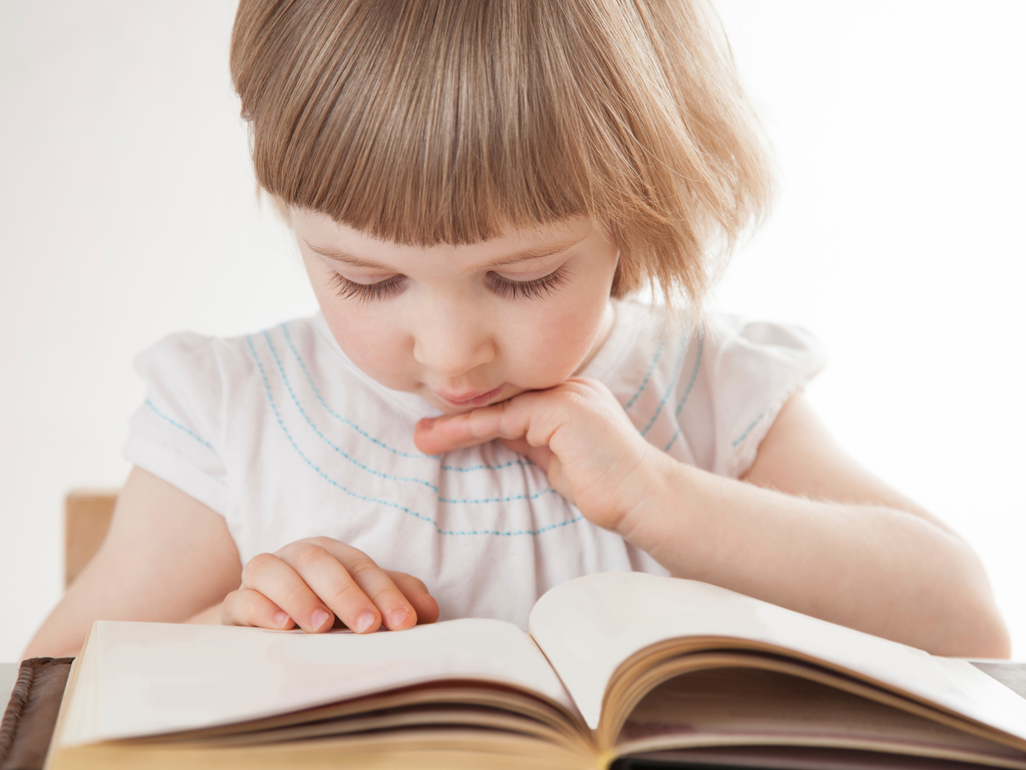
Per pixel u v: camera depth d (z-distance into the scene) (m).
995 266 1.82
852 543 0.63
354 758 0.32
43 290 1.53
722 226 0.62
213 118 1.53
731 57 0.68
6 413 1.54
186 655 0.40
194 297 1.56
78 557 0.90
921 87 1.79
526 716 0.34
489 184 0.44
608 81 0.49
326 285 0.54
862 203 1.82
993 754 0.34
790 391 0.78
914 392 1.86
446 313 0.50
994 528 1.79
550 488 0.70
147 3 1.50
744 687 0.40
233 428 0.70
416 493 0.68
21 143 1.49
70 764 0.30
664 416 0.74
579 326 0.54
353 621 0.48
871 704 0.39
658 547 0.60
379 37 0.44
